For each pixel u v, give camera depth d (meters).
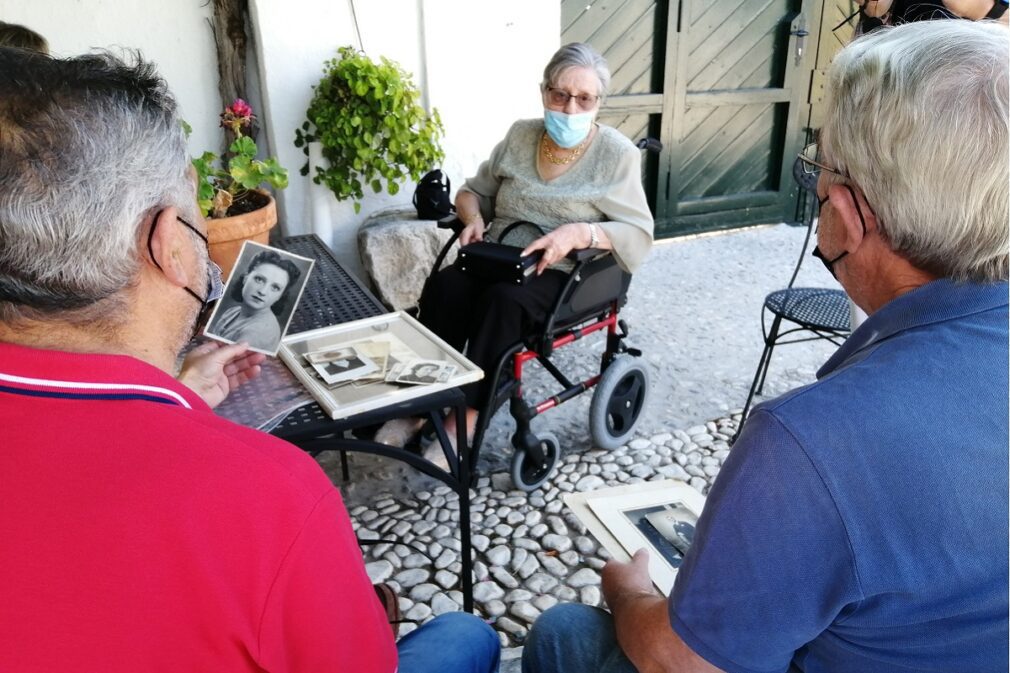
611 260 2.61
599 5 4.37
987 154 0.80
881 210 0.89
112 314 0.77
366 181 3.59
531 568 2.26
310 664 0.76
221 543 0.69
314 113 3.51
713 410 3.14
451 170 4.01
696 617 0.94
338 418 1.52
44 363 0.70
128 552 0.67
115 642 0.67
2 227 0.68
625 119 4.76
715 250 4.94
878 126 0.86
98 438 0.69
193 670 0.71
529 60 3.98
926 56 0.84
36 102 0.69
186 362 1.48
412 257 3.65
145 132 0.76
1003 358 0.84
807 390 0.87
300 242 2.84
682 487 1.65
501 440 2.91
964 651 0.85
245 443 0.75
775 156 5.27
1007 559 0.81
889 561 0.82
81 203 0.70
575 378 3.38
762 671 0.93
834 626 0.91
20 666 0.67
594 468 2.75
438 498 2.57
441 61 3.77
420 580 2.21
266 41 3.47
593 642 1.28
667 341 3.71
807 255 4.84
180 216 0.83
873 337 0.95
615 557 1.47
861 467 0.82
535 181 2.72
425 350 1.80
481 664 1.27
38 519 0.66
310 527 0.73
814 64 5.04
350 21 3.57
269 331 1.55
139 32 3.45
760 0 4.77
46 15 3.28
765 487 0.85
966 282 0.88
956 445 0.81
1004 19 2.15
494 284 2.47
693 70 4.76
